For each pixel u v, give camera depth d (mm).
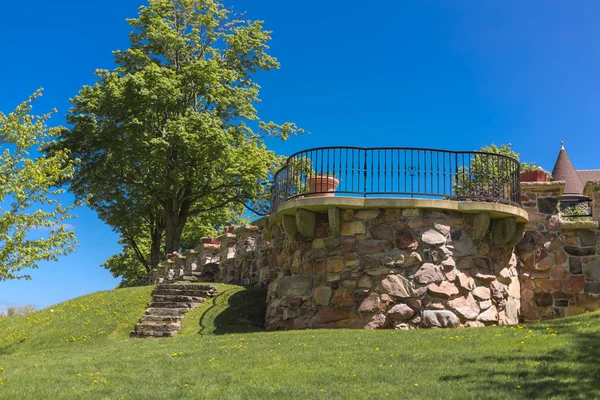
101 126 27062
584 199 15688
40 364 9328
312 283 11703
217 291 14977
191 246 35875
